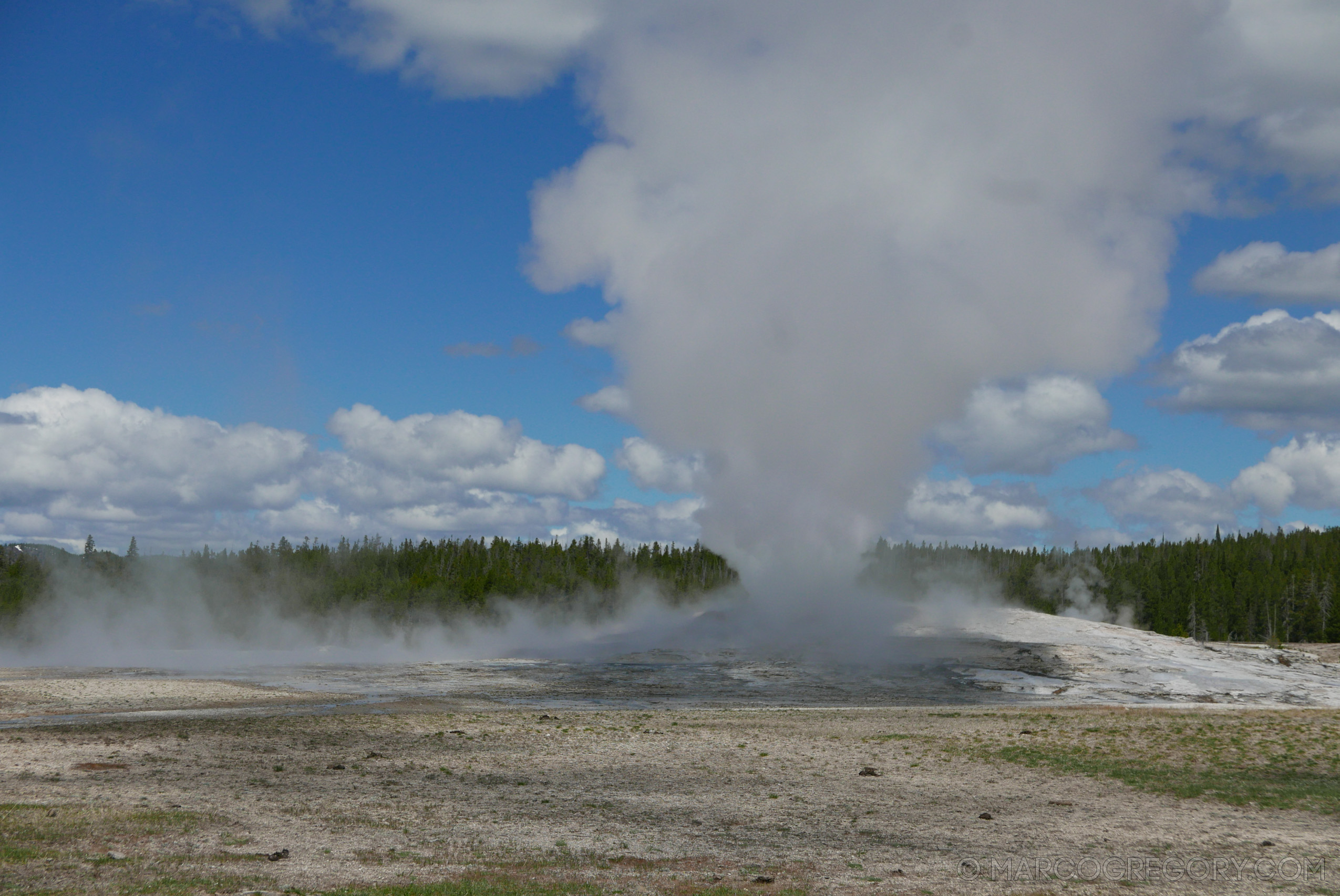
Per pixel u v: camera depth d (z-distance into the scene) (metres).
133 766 30.84
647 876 19.53
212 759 33.19
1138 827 25.75
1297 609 147.12
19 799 24.41
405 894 16.69
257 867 18.42
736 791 30.69
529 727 44.94
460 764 34.66
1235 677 81.50
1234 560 171.50
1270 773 33.81
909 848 23.00
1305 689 76.50
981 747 39.88
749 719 50.56
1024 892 18.72
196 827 21.95
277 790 27.89
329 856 19.92
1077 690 73.62
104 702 53.34
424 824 24.12
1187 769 34.81
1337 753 36.66
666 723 48.09
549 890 17.75
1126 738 40.81
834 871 20.34
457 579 149.00
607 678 78.81
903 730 45.19
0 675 67.31
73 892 15.73
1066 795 30.61
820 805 28.61
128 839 20.19
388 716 47.38
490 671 83.38
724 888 18.59
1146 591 159.62
